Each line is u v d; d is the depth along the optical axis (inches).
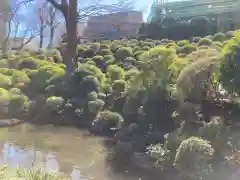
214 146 224.1
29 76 541.0
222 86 261.9
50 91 486.0
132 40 782.5
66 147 339.6
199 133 235.5
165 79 302.8
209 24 788.6
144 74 319.6
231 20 763.4
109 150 318.0
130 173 259.1
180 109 272.2
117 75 479.5
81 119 432.5
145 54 325.1
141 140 289.1
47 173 195.3
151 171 247.0
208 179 207.5
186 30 818.2
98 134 377.7
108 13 689.0
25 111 483.5
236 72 248.8
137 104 333.4
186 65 279.7
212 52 275.7
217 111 260.2
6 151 329.1
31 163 283.4
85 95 463.2
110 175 262.8
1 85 530.6
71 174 264.8
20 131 410.9
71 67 526.0
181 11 912.3
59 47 804.0
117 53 610.5
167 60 305.6
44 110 460.4
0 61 654.5
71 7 534.3
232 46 253.6
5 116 478.9
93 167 279.9
